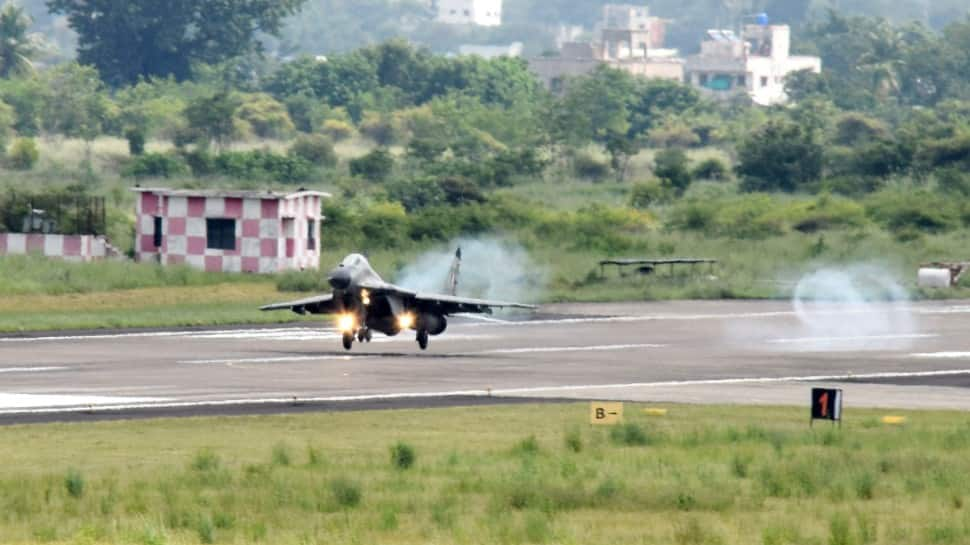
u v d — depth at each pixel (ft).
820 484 351.25
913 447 413.59
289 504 319.27
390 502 320.91
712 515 315.37
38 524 297.53
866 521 301.63
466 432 443.73
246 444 414.21
